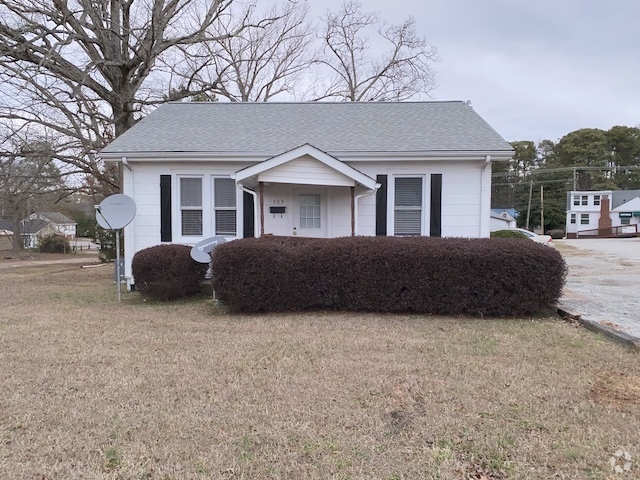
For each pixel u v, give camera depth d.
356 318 6.35
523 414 3.13
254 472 2.45
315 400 3.39
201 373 3.99
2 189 15.05
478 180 8.96
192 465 2.52
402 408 3.24
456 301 6.48
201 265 8.33
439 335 5.34
